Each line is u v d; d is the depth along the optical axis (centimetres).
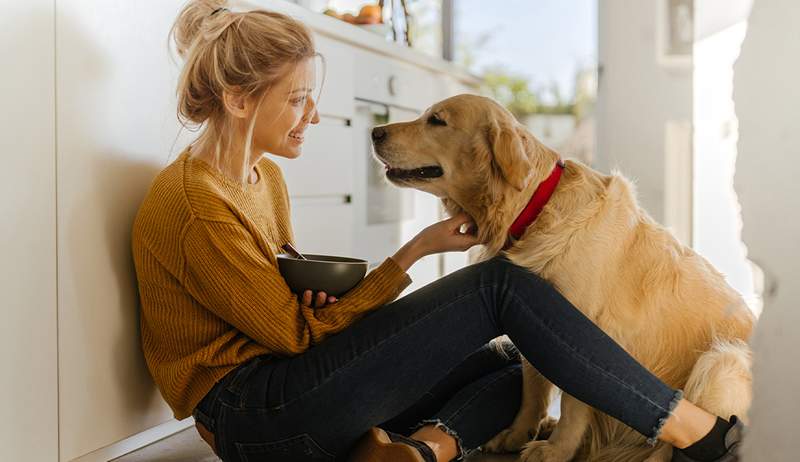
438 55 459
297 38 147
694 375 156
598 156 391
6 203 120
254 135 149
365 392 131
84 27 136
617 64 380
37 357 127
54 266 130
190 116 147
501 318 141
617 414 141
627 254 165
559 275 159
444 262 341
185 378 138
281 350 135
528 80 753
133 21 151
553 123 739
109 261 145
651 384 139
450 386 165
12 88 120
